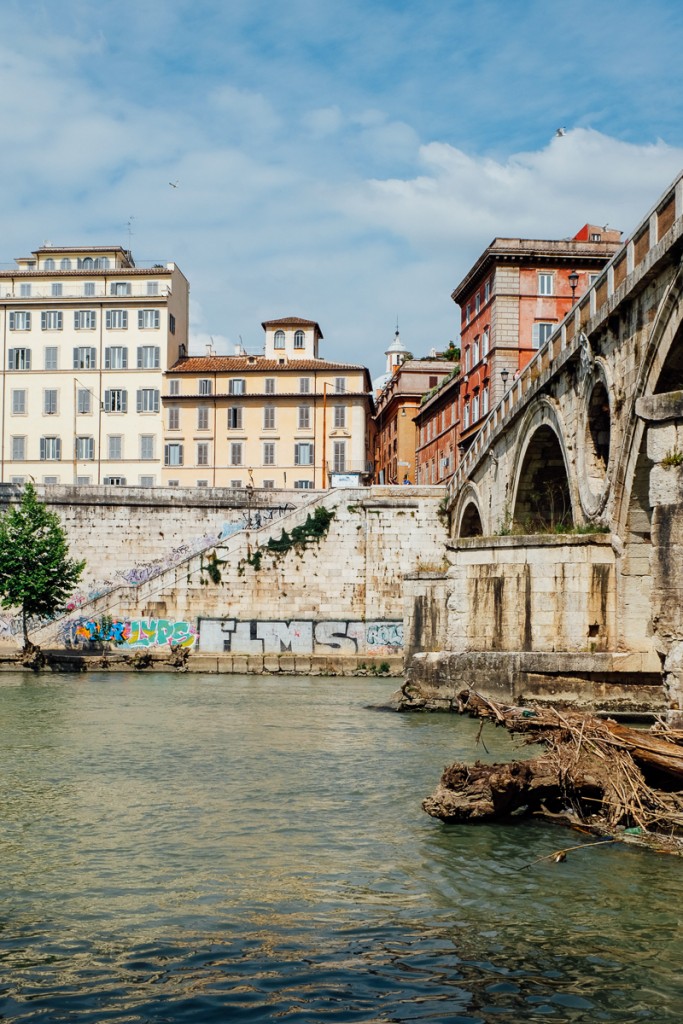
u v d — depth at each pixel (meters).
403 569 52.69
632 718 26.64
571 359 31.38
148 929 11.14
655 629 19.19
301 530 52.66
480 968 10.05
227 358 88.31
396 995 9.43
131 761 21.59
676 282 22.59
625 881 12.80
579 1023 8.88
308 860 13.80
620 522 27.17
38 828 15.53
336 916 11.55
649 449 19.52
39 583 50.81
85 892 12.41
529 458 39.09
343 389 83.38
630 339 26.20
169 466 82.94
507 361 64.38
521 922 11.33
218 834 15.22
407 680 31.97
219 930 11.11
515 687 27.83
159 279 85.00
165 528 60.03
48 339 84.06
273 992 9.47
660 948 10.57
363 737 25.42
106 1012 9.05
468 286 72.19
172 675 47.91
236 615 52.19
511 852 14.16
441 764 21.20
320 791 18.39
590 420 30.53
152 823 15.89
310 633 52.09
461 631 29.77
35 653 49.59
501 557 28.75
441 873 13.18
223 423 83.19
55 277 85.31
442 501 53.19
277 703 34.38
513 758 21.91
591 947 10.60
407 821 16.05
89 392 83.38
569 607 27.56
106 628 52.16
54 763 21.30
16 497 59.50
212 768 20.75
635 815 14.95
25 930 11.10
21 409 83.69
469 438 69.44
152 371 83.62
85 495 59.56
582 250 65.00
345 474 77.12
